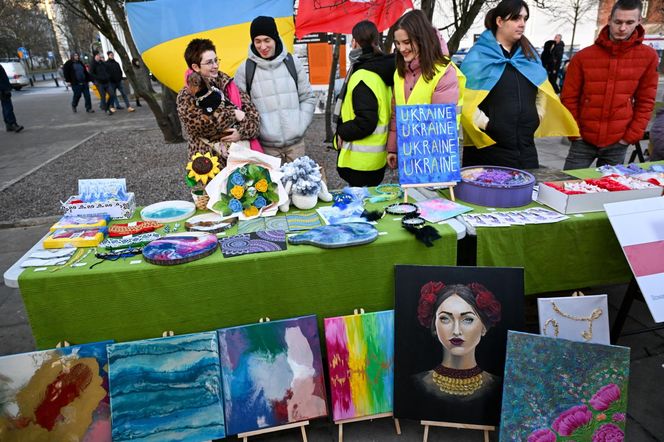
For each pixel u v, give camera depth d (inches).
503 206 82.1
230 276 65.7
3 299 120.7
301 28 199.6
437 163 86.5
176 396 64.7
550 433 61.2
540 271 78.0
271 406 66.9
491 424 67.2
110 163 253.9
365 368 70.0
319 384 68.2
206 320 68.1
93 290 63.2
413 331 68.6
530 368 61.9
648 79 114.0
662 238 73.0
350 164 107.8
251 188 81.4
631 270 75.5
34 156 282.2
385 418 75.6
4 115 363.3
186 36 194.5
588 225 76.8
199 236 70.6
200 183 84.6
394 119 105.7
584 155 124.4
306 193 82.8
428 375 68.4
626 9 103.7
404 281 68.6
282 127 112.0
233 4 194.4
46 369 61.9
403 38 90.0
